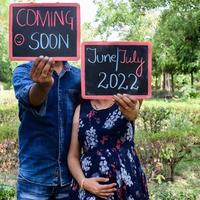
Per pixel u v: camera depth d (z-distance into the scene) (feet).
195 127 34.65
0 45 78.38
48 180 8.99
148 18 53.26
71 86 9.10
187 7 42.96
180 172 27.22
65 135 8.98
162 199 18.24
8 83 94.38
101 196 8.54
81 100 9.05
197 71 55.67
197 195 20.54
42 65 7.56
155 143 26.04
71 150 9.00
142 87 8.71
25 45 8.48
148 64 8.72
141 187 8.94
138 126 39.37
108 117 8.68
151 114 37.73
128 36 54.29
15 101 65.98
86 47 8.66
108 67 8.69
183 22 43.09
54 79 8.96
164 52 45.68
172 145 25.64
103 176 8.57
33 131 8.95
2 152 27.61
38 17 8.48
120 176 8.58
